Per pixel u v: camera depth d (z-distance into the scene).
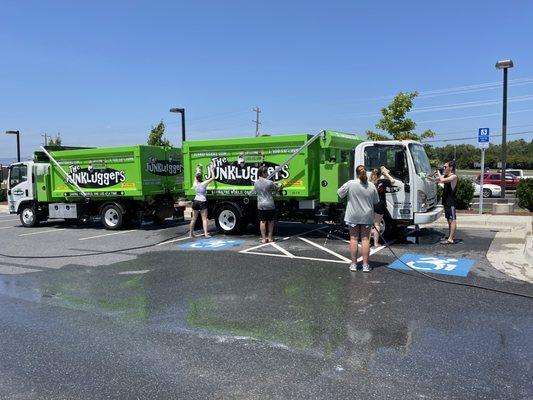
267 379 4.10
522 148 101.25
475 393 3.79
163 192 15.36
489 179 33.97
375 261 8.95
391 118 19.36
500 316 5.66
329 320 5.62
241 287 7.23
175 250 10.65
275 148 11.83
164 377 4.18
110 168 14.80
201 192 12.45
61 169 15.67
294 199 11.94
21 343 5.07
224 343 4.95
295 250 10.30
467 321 5.50
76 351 4.82
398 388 3.89
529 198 16.94
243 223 12.76
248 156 12.20
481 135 15.67
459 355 4.54
